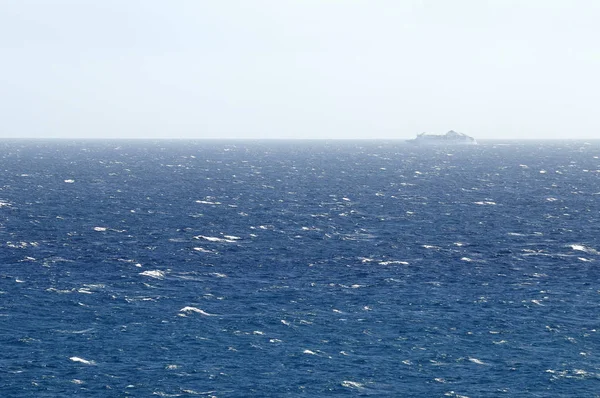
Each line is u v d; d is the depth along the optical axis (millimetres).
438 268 121250
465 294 104688
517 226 165125
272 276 114875
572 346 84000
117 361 78312
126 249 134125
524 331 88625
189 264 122625
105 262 122812
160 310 95562
